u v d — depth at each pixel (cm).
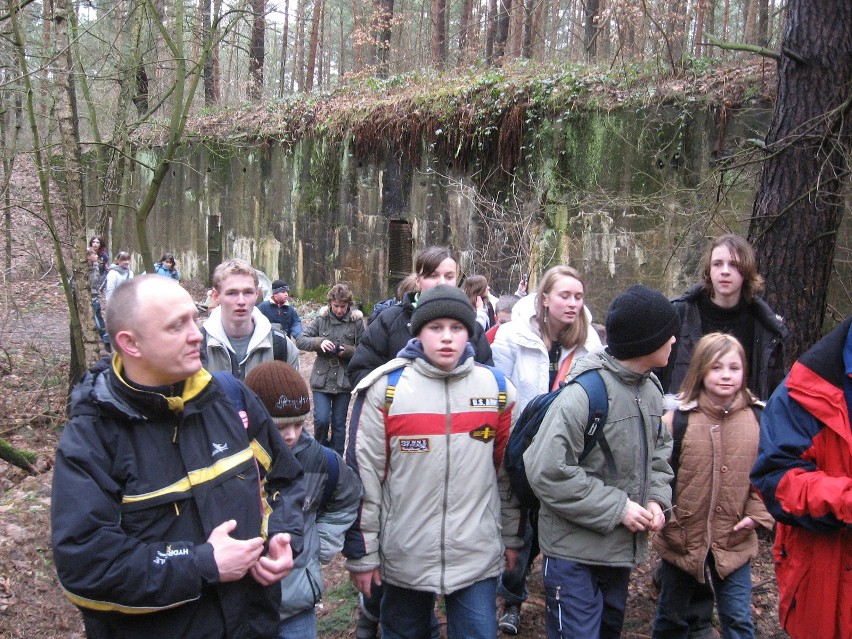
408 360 297
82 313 800
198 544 196
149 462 194
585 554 283
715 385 315
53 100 821
